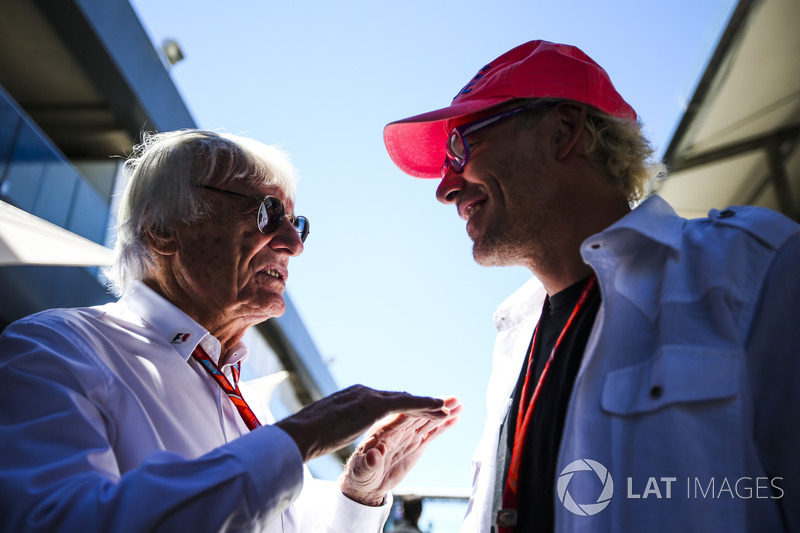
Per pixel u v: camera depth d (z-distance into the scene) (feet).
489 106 5.57
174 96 36.50
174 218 6.19
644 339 4.09
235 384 6.61
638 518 3.54
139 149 7.11
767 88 17.04
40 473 4.01
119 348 5.35
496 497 5.05
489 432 5.88
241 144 6.67
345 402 4.79
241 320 6.42
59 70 32.19
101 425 4.58
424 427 6.50
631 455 3.71
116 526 3.71
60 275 32.60
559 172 5.33
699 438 3.55
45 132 35.86
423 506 12.74
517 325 6.40
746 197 21.24
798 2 14.56
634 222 4.37
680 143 19.08
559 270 5.36
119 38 31.24
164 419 5.12
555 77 5.52
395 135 6.73
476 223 5.62
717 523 3.35
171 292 6.17
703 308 3.93
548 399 4.76
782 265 3.83
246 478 4.02
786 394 3.59
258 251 6.37
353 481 6.41
